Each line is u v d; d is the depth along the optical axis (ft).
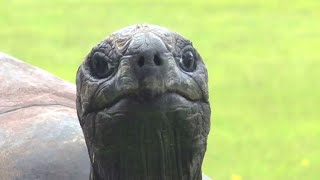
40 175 7.08
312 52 32.22
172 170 5.66
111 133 5.50
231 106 22.94
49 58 30.71
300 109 22.74
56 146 7.33
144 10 44.91
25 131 7.61
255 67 29.09
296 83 26.27
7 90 8.56
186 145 5.64
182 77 5.41
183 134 5.55
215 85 25.86
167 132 5.42
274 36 36.22
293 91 25.07
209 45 33.94
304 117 21.85
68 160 7.16
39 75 9.12
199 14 43.34
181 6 46.34
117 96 5.35
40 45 33.86
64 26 39.40
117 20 41.42
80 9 45.60
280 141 19.54
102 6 46.80
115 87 5.35
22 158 7.27
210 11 44.45
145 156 5.50
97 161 5.82
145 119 5.29
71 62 29.73
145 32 5.36
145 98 5.23
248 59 30.73
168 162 5.60
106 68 5.54
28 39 35.47
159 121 5.31
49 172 7.08
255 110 22.57
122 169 5.63
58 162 7.15
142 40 5.25
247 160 18.04
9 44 34.09
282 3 46.70
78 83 5.90
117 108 5.33
